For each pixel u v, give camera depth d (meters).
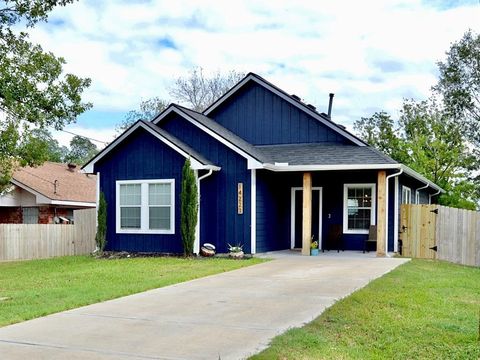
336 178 17.44
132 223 16.86
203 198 16.23
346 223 17.28
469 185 30.97
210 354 5.38
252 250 15.62
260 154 16.91
